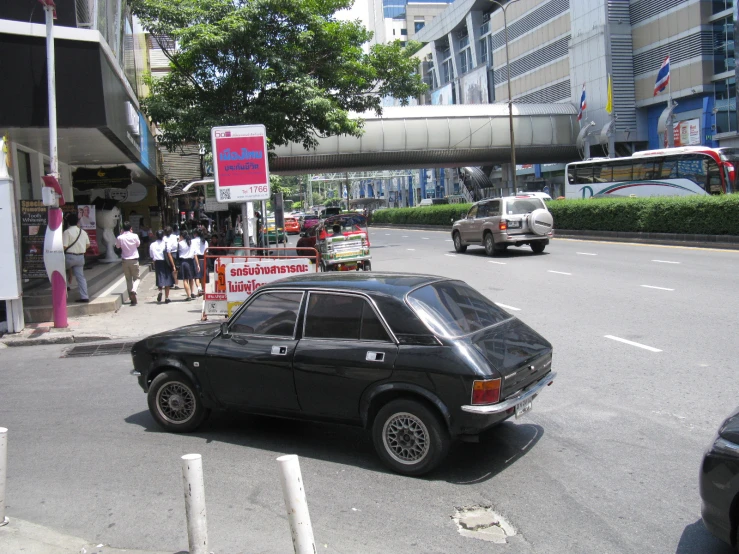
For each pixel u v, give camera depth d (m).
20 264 12.24
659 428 6.18
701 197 22.03
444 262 22.14
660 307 11.83
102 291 15.87
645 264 17.83
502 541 4.29
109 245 21.92
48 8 11.41
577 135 48.25
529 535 4.35
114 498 5.11
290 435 6.43
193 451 6.06
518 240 22.31
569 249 23.69
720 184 28.61
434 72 83.44
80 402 7.80
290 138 23.33
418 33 86.50
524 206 22.73
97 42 12.63
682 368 8.02
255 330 6.11
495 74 65.06
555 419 6.57
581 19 48.47
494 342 5.43
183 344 6.43
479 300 6.21
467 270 19.34
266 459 5.82
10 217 11.44
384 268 21.17
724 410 6.51
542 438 6.09
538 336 6.07
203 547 3.82
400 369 5.23
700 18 39.81
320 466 5.62
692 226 22.25
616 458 5.55
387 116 44.88
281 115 21.11
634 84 46.19
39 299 13.45
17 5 12.40
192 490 3.82
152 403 6.61
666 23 42.66
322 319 5.77
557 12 52.59
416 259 23.80
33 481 5.49
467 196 64.06
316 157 44.38
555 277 16.52
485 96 66.25
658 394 7.12
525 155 48.44
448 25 75.12
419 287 5.78
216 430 6.65
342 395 5.54
